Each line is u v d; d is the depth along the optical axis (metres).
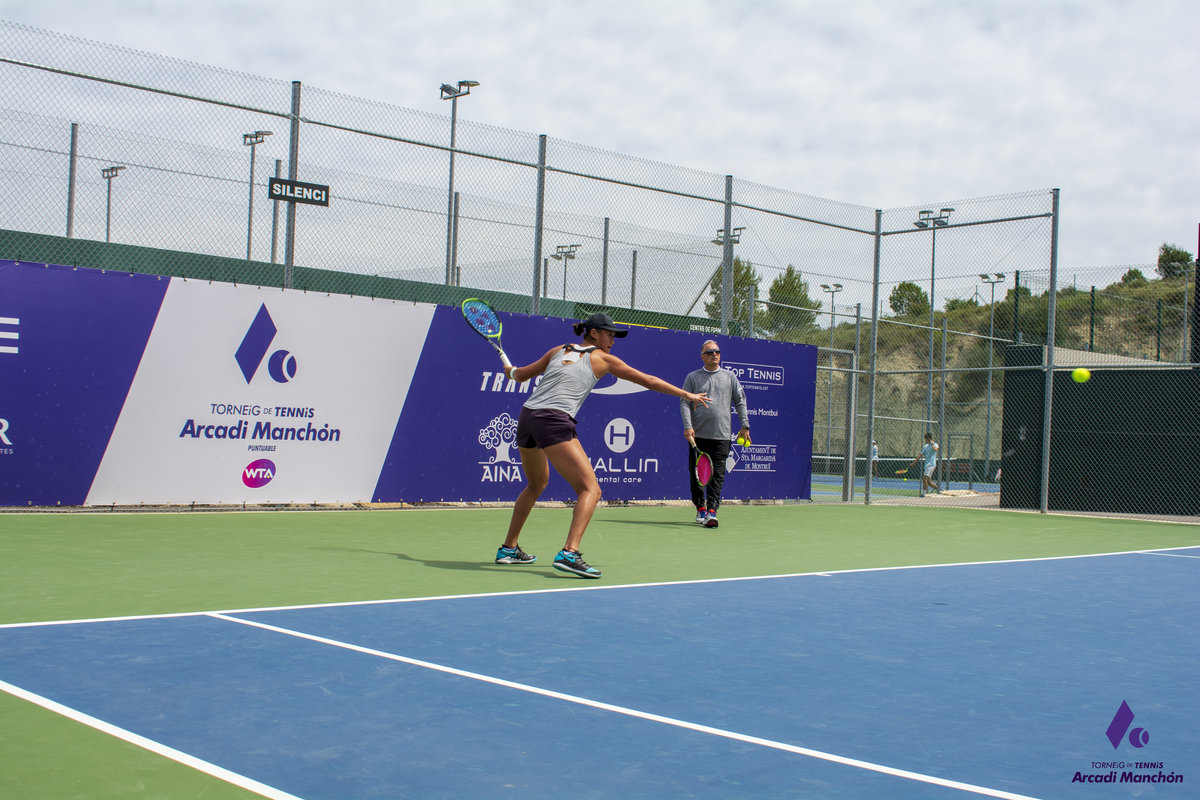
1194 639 4.64
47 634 4.04
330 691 3.31
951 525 10.62
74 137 8.74
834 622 4.82
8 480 8.38
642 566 6.63
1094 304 16.05
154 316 8.97
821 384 23.64
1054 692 3.58
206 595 5.03
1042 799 2.50
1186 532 10.90
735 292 13.52
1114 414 14.07
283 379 9.60
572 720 3.07
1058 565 7.44
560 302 12.67
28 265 8.44
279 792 2.42
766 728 3.04
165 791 2.40
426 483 10.45
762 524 10.05
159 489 9.02
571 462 6.12
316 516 9.20
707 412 9.66
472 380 10.73
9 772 2.49
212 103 9.31
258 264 11.52
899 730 3.06
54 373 8.54
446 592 5.33
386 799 2.39
